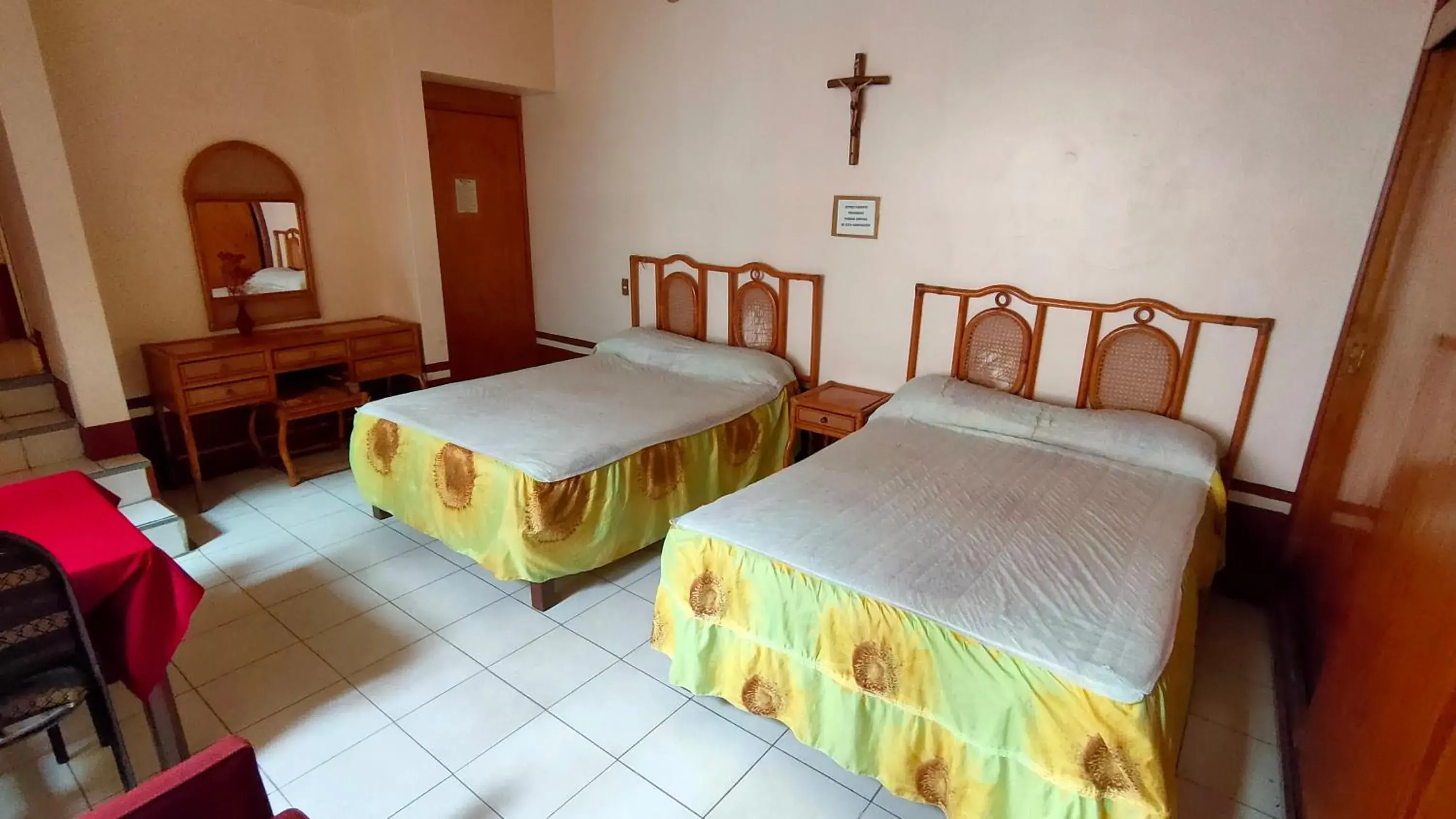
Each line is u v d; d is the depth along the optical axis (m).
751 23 3.64
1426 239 1.90
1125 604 1.77
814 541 2.05
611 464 2.75
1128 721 1.47
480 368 4.94
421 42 3.92
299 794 1.90
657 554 3.21
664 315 4.39
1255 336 2.64
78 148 3.27
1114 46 2.72
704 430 3.16
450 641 2.54
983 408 3.02
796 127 3.61
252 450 4.03
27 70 2.73
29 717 1.53
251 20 3.69
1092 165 2.85
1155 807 1.46
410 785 1.94
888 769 1.80
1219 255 2.66
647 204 4.32
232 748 1.24
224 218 3.75
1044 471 2.59
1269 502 2.73
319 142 4.04
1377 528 1.78
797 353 3.90
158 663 1.76
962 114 3.11
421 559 3.09
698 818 1.85
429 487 2.91
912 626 1.74
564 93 4.53
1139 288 2.85
